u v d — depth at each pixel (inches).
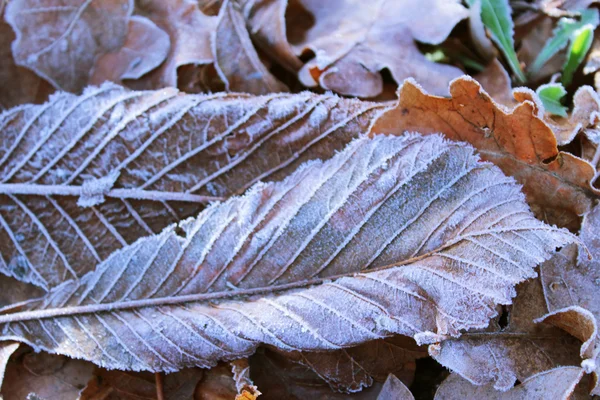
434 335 19.4
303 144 20.5
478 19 21.2
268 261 20.0
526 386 19.6
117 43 21.1
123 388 20.5
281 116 20.5
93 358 20.1
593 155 20.4
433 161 20.0
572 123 20.6
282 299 19.9
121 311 20.3
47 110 20.7
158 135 20.5
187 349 20.0
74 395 20.4
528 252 19.6
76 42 21.0
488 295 19.5
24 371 20.5
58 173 20.6
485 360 19.7
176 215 20.6
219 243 20.2
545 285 20.1
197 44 21.1
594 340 19.3
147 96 20.6
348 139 20.5
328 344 19.7
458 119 20.1
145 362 20.1
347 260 19.9
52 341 20.2
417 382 20.7
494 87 21.4
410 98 20.1
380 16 21.2
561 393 19.3
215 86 21.3
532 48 21.7
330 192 20.0
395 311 19.6
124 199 20.6
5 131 20.7
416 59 21.2
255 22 21.4
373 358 20.4
